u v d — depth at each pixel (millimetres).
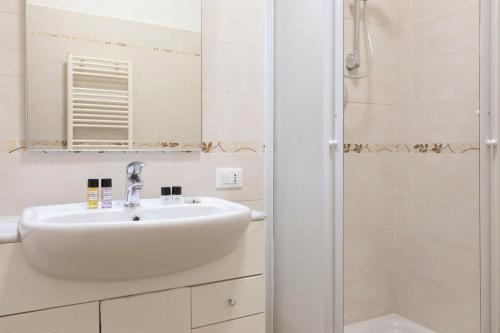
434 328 1864
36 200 1312
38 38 1301
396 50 2002
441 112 1808
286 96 1649
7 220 1248
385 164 1978
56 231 907
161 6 1505
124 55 1442
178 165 1549
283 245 1673
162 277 1139
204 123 1602
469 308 1705
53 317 1019
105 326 1074
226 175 1646
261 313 1316
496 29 1537
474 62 1659
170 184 1533
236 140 1670
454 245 1771
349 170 1847
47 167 1327
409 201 1973
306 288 1513
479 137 1606
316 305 1451
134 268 1040
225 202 1434
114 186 1434
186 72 1554
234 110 1663
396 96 2004
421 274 1924
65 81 1345
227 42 1644
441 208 1825
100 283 1063
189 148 1561
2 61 1257
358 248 1890
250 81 1697
